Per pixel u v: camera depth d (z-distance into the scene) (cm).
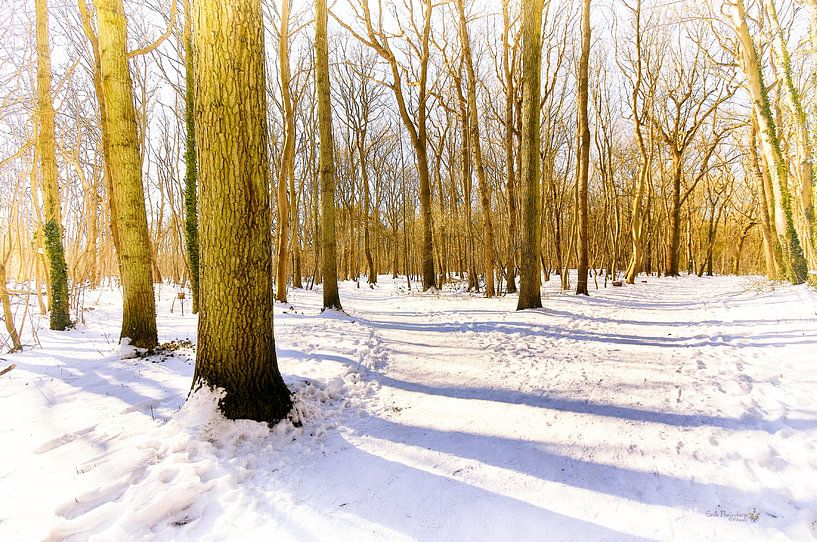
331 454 362
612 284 1794
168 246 2881
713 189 3089
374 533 257
